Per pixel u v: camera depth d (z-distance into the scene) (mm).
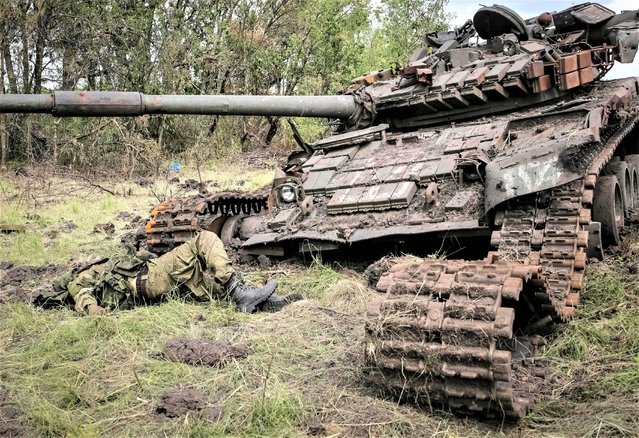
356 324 6547
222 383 5289
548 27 10109
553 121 8156
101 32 22297
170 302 7191
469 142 8344
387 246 8391
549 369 5465
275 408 4738
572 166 6582
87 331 6391
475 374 4426
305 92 25281
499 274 4820
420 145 9023
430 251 8062
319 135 23047
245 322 6723
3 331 6684
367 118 9945
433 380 4641
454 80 9102
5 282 8977
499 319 4426
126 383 5336
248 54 25766
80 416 4852
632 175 10242
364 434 4508
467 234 7199
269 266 8773
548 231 6613
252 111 8906
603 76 9602
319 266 8273
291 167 9727
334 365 5602
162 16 23688
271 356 5766
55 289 7633
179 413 4816
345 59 24891
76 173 20062
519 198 6992
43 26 21672
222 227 9500
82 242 11508
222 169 21219
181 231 9172
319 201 8812
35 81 22203
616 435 4359
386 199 7984
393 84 10039
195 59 23875
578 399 4973
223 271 7176
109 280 7359
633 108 9414
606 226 8523
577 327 6016
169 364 5633
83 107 7363
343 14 25703
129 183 18562
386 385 4871
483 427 4602
